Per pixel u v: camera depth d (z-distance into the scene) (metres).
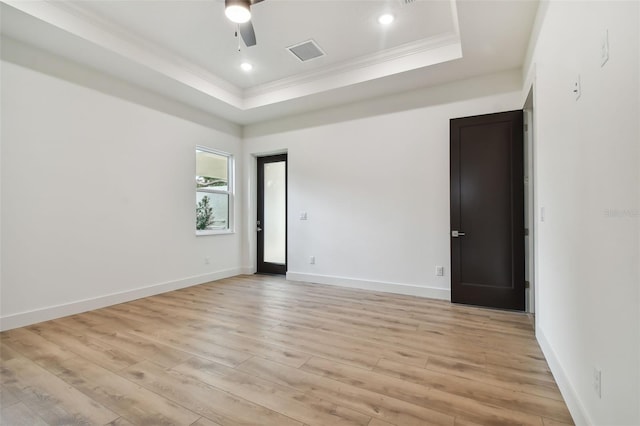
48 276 2.98
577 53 1.49
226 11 2.19
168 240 4.13
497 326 2.78
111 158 3.50
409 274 3.90
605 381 1.17
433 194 3.77
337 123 4.43
